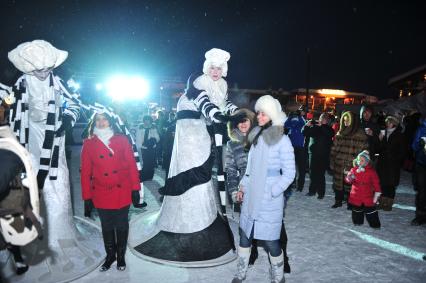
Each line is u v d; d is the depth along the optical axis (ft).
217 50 13.55
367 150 20.56
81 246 13.57
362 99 107.86
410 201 24.71
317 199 24.35
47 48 11.93
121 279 12.10
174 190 14.29
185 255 13.52
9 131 8.60
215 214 14.74
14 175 8.13
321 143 24.16
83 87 62.13
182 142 14.29
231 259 13.67
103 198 12.25
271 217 10.95
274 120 11.12
